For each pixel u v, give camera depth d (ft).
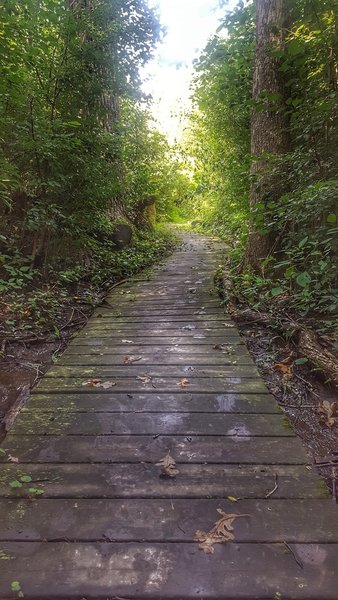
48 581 4.34
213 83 27.58
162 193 53.11
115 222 27.73
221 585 4.29
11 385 10.27
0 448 6.75
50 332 13.96
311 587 4.26
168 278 22.02
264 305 14.92
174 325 13.91
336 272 12.39
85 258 22.18
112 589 4.25
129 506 5.45
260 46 17.03
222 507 5.43
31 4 13.67
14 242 17.69
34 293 16.62
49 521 5.18
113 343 12.23
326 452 7.31
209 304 16.43
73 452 6.66
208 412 8.00
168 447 6.81
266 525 5.10
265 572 4.44
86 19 17.42
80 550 4.74
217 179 40.32
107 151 20.11
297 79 13.28
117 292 19.29
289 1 13.61
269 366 10.78
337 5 10.75
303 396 9.37
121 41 18.78
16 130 15.03
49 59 16.60
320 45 11.74
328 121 12.66
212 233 44.60
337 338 11.37
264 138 17.34
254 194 18.02
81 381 9.47
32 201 17.38
